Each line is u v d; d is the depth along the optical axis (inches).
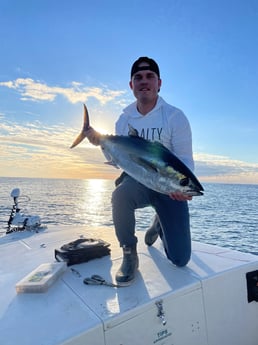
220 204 1339.8
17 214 144.5
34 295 66.9
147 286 70.0
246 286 78.5
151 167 76.6
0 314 59.0
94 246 90.0
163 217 85.6
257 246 425.1
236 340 75.0
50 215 716.0
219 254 93.4
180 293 67.2
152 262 88.1
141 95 97.2
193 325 68.1
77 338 51.7
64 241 117.5
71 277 76.8
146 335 60.6
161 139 96.3
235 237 495.8
